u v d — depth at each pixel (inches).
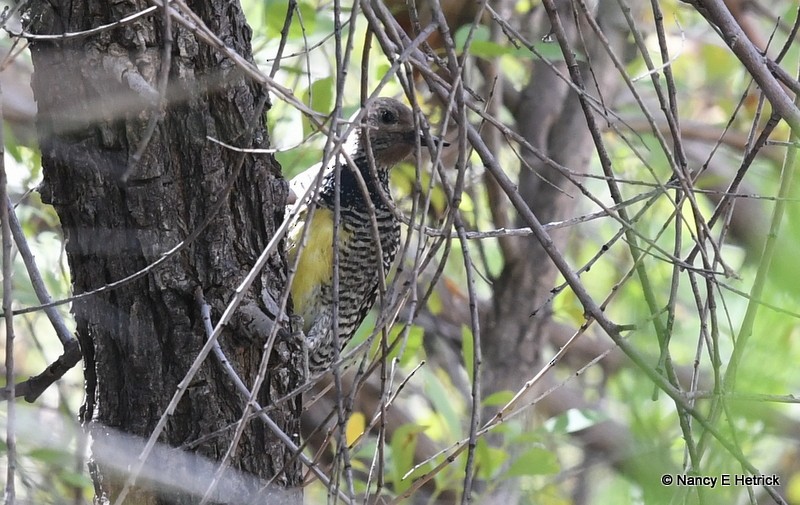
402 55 169.2
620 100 411.5
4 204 168.2
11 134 275.0
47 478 258.5
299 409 225.3
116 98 193.3
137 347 205.6
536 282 398.6
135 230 201.5
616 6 379.6
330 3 328.8
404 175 370.0
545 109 395.9
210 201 204.2
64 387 308.3
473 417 173.9
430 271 398.0
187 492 204.7
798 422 335.9
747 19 387.2
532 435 311.3
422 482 217.6
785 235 205.6
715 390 197.6
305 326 310.7
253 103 207.8
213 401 207.6
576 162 391.2
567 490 382.6
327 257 307.1
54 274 314.5
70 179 201.3
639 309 262.1
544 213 393.1
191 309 205.9
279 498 216.1
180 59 197.0
